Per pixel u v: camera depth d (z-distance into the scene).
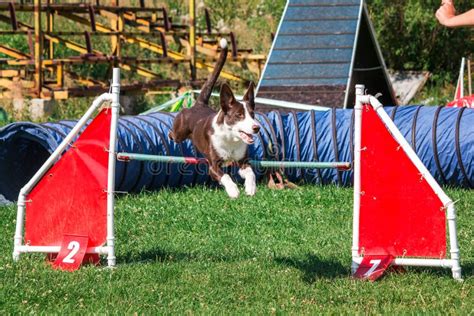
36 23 19.98
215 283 7.87
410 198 8.08
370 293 7.50
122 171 12.97
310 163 10.45
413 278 7.99
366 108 8.09
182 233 10.47
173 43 27.56
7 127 12.62
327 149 13.84
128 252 9.28
